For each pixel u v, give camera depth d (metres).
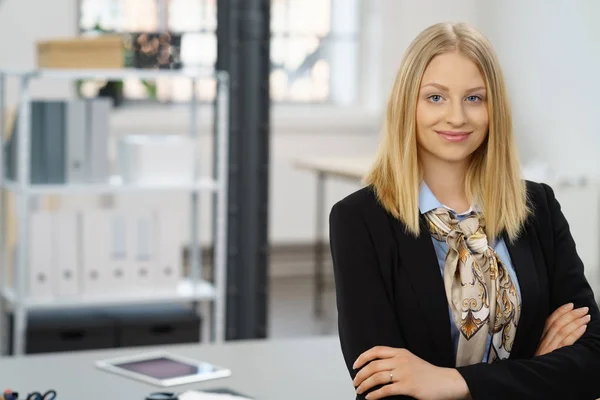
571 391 2.41
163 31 9.50
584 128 8.77
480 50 2.39
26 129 5.47
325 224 9.94
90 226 5.86
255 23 5.87
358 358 2.39
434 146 2.40
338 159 8.66
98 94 9.08
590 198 8.27
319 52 10.20
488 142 2.43
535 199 2.58
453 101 2.37
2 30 8.51
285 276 9.97
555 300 2.58
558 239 2.59
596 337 2.51
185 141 6.01
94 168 5.77
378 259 2.42
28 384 3.28
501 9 9.80
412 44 2.42
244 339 6.04
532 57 9.41
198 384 3.28
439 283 2.38
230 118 5.95
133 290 5.98
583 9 8.74
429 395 2.32
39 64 5.87
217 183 5.94
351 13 10.23
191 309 6.23
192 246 6.28
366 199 2.47
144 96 9.45
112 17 9.34
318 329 8.02
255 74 5.91
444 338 2.38
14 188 5.65
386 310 2.40
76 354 3.67
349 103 10.24
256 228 6.00
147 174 5.93
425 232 2.41
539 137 9.36
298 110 10.01
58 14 8.67
